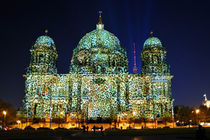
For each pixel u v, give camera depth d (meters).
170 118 73.81
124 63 82.44
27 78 76.38
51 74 77.00
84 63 82.44
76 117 70.69
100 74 77.00
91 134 39.50
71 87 75.50
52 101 75.06
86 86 76.25
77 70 78.88
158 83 79.50
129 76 79.38
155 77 79.50
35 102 73.94
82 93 75.62
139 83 79.25
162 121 73.44
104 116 73.75
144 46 86.44
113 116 72.19
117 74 77.44
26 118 71.69
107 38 87.25
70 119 70.88
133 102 77.19
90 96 75.44
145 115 74.31
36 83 76.12
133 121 72.69
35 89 75.62
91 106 74.56
